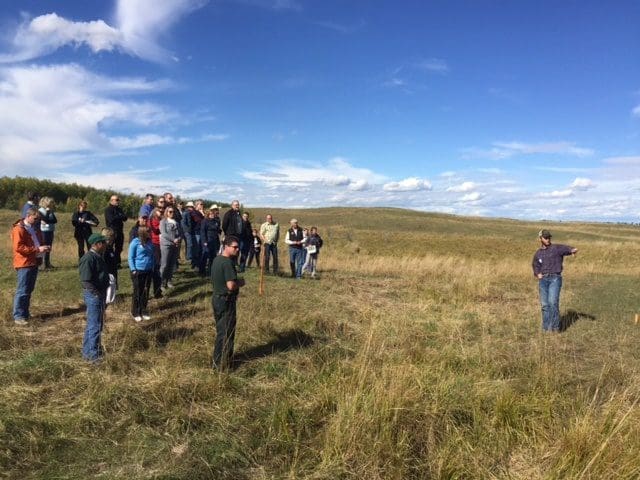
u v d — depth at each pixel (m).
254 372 6.80
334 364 7.04
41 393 5.70
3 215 35.06
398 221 79.88
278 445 5.00
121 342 7.39
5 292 10.20
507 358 7.73
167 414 5.43
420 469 4.78
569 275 19.66
